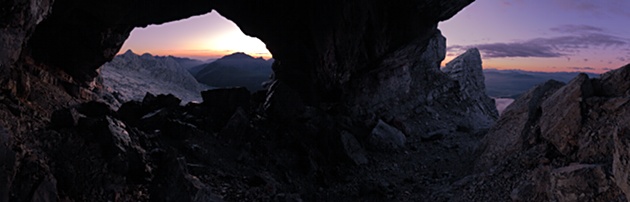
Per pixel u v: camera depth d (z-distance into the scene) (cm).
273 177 1222
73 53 1945
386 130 1941
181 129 1248
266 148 1394
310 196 1204
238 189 999
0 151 480
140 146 902
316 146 1616
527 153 1076
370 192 1251
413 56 2381
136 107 1503
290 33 2025
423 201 1158
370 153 1792
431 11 1825
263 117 1683
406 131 2203
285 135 1563
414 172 1568
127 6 1702
